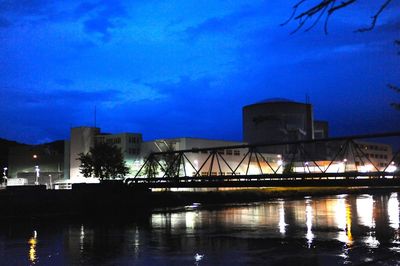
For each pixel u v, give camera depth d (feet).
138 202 245.65
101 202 230.48
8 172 440.45
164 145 343.46
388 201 299.99
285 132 474.08
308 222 161.38
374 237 118.42
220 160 352.90
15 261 89.71
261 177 190.39
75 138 376.48
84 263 86.28
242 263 83.15
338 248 99.25
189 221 172.55
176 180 239.50
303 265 79.82
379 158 523.70
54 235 132.67
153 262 85.92
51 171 406.21
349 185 162.09
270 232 132.16
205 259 88.17
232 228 144.77
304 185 172.65
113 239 121.39
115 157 314.14
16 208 198.80
